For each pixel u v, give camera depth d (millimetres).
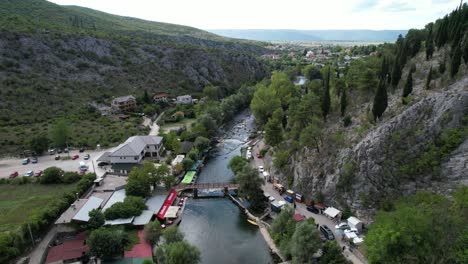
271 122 117250
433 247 47500
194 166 119562
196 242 79562
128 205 82438
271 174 109250
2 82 157750
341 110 99500
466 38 87000
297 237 62844
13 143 126312
